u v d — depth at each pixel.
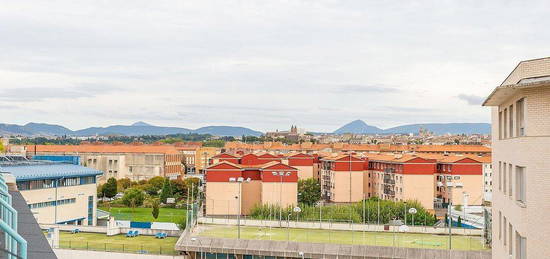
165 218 113.12
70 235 77.75
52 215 89.56
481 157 143.50
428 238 66.62
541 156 20.73
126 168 192.75
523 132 24.19
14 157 95.75
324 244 59.69
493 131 33.97
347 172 131.00
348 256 58.00
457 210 102.62
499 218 30.44
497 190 31.44
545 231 20.56
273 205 91.56
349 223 75.25
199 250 61.97
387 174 125.81
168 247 68.06
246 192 102.81
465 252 55.44
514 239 24.23
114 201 140.12
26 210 16.12
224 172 99.56
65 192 93.25
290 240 63.94
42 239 13.62
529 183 21.12
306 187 125.56
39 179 86.19
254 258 60.78
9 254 9.75
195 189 144.88
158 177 163.38
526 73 24.75
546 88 21.77
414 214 87.38
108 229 77.69
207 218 81.38
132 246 68.31
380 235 69.19
